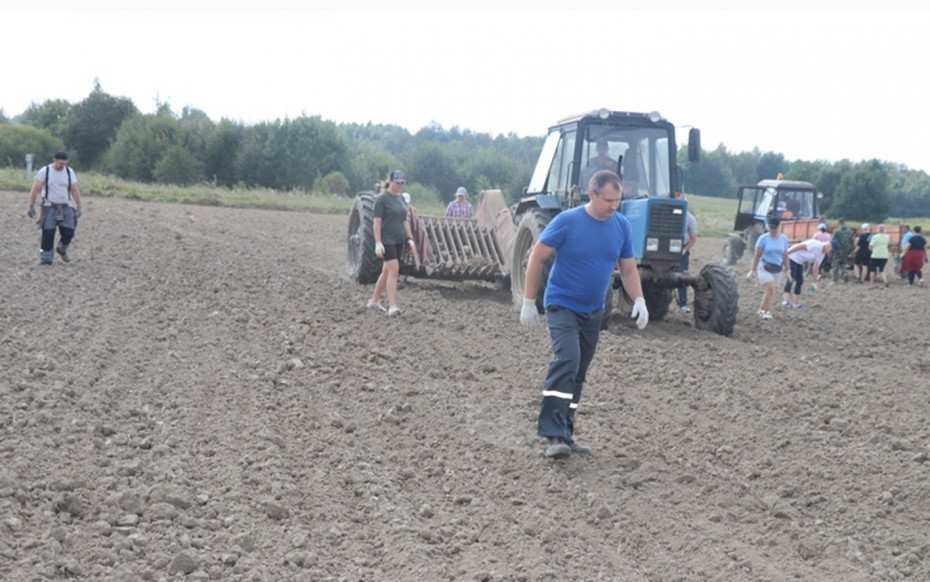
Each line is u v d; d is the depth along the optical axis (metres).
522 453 5.86
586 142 10.79
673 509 5.16
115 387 6.49
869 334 12.33
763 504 5.26
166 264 12.91
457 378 7.62
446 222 12.55
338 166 53.09
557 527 4.76
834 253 20.41
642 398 7.36
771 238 12.84
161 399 6.39
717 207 59.19
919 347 11.42
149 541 4.21
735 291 10.66
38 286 10.35
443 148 58.97
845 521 5.10
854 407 7.44
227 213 25.66
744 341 10.84
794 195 23.59
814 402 7.48
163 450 5.33
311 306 10.30
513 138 104.31
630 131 10.89
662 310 11.69
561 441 5.72
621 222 5.65
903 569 4.53
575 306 5.65
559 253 5.60
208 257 14.09
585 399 7.21
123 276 11.55
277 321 9.27
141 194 29.20
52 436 5.41
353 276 12.70
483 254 12.31
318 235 20.88
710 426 6.66
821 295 17.19
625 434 6.39
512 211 12.86
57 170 11.98
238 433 5.80
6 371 6.64
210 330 8.70
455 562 4.30
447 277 11.95
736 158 97.12
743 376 8.24
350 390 7.00
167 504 4.55
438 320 9.93
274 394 6.75
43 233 11.95
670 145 10.94
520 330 9.60
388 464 5.54
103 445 5.38
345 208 31.14
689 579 4.33
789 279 14.76
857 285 19.91
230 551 4.21
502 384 7.48
